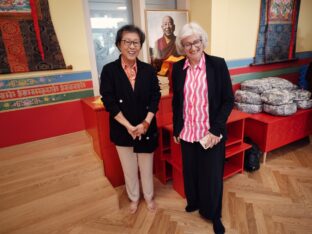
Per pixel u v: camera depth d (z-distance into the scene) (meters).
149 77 1.63
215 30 2.76
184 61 1.56
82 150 2.25
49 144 2.27
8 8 1.91
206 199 1.72
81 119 2.42
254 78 3.42
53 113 2.25
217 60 1.43
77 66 2.28
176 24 2.89
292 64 3.82
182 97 1.55
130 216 1.94
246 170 2.53
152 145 1.75
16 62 2.01
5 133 2.08
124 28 1.48
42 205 1.74
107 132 2.08
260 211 1.95
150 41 2.76
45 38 2.08
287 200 2.06
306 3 3.58
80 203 1.82
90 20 2.52
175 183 2.25
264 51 3.34
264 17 3.16
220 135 1.47
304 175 2.43
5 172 1.97
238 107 2.89
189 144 1.63
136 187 1.96
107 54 2.72
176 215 1.94
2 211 1.66
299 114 2.77
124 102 1.61
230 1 2.81
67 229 1.79
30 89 2.10
